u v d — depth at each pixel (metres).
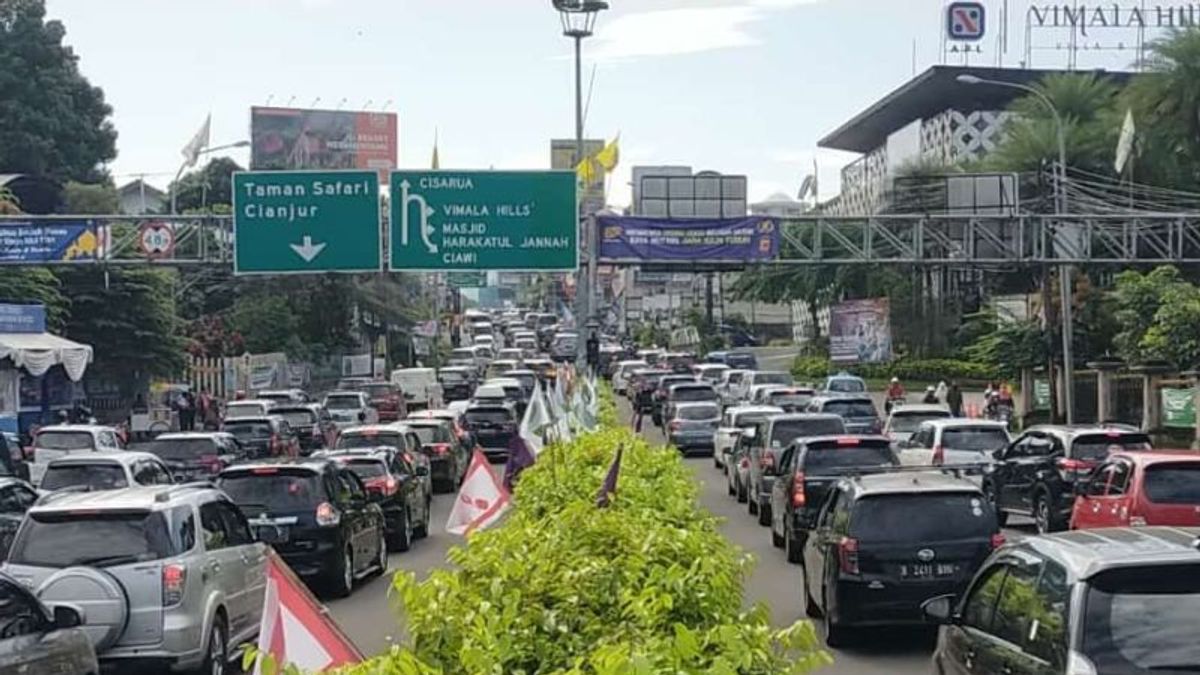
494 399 45.88
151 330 51.59
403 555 23.20
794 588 18.52
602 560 7.50
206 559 13.01
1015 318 51.28
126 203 91.00
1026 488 24.41
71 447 29.94
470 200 35.44
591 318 40.22
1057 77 57.53
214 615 12.97
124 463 22.95
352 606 17.77
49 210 64.31
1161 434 39.38
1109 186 48.62
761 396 46.69
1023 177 47.75
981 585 8.66
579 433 22.95
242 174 35.81
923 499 14.12
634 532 8.53
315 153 109.69
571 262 35.47
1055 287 47.69
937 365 68.06
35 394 44.81
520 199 35.47
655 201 40.53
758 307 123.12
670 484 14.46
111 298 50.53
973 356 61.12
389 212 35.44
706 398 50.00
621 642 5.95
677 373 62.94
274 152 108.62
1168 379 39.56
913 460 27.41
